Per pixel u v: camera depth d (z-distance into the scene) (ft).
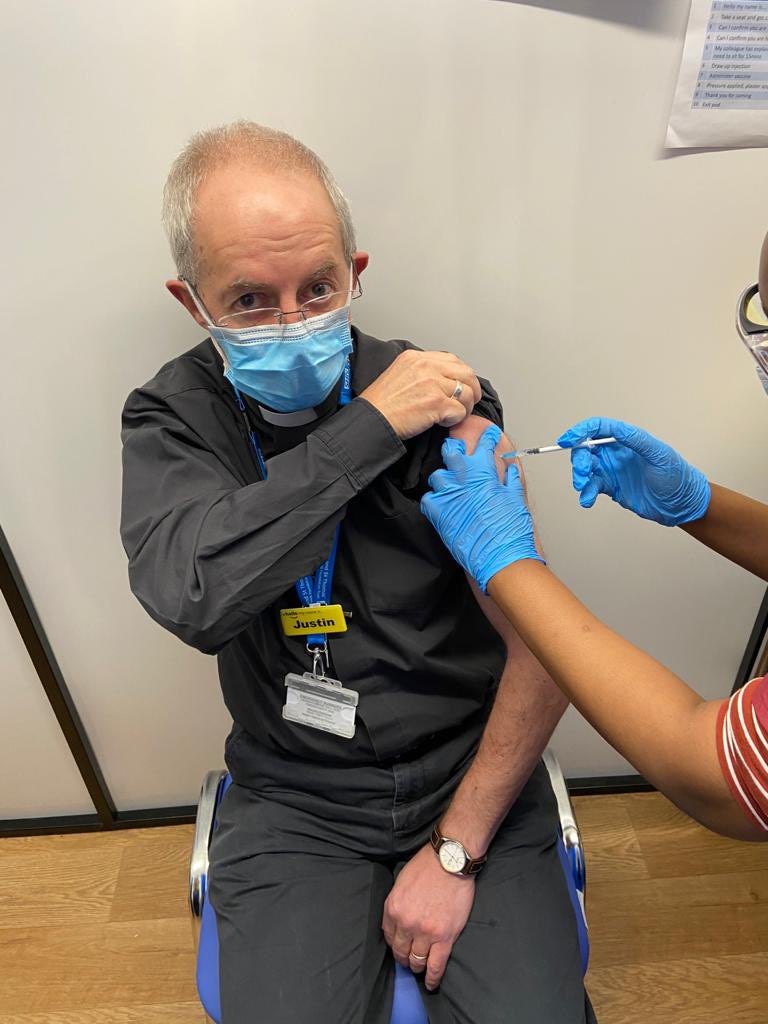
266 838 3.73
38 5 3.16
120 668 5.28
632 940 5.19
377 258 3.89
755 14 3.34
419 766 3.73
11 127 3.40
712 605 5.37
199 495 3.18
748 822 2.08
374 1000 3.30
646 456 3.21
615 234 3.89
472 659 3.85
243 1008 3.18
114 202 3.60
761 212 3.87
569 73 3.46
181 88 3.38
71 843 5.94
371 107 3.50
